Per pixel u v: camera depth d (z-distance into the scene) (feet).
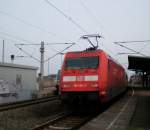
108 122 43.86
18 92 93.61
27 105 72.64
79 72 55.52
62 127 42.55
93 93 53.83
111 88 63.57
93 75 54.54
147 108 59.98
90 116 52.75
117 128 39.06
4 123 44.39
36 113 57.77
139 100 80.59
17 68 93.66
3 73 85.51
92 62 56.39
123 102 76.33
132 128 38.37
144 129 37.55
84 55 58.03
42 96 110.42
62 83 56.34
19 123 45.32
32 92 103.09
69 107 64.13
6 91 86.53
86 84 54.39
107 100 58.54
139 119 45.98
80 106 61.98
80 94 54.70
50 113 58.44
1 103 83.05
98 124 42.37
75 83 55.16
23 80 97.66
